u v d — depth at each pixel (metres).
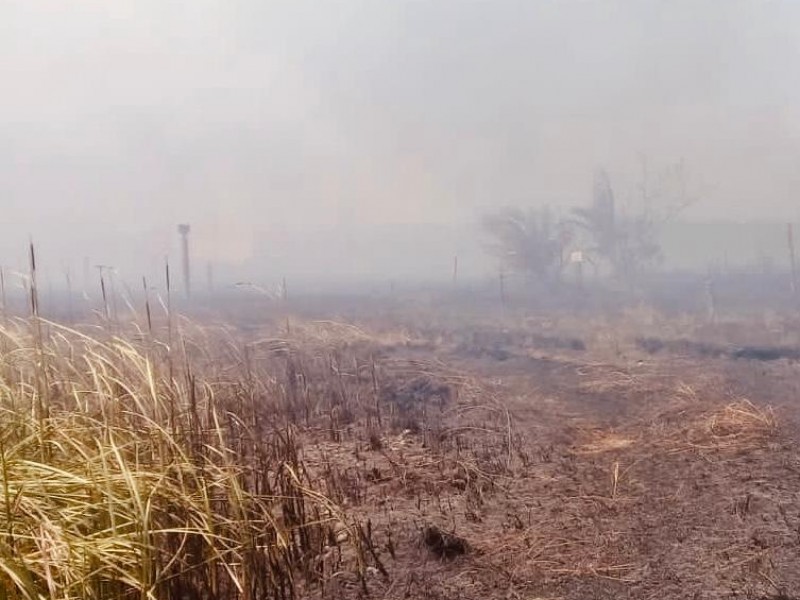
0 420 3.23
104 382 3.64
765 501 4.46
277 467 4.29
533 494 4.95
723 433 6.30
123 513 2.86
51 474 2.85
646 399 8.32
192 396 3.82
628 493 4.82
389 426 7.36
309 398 7.99
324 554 3.88
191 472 3.21
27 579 2.33
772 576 3.35
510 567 3.66
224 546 3.23
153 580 2.79
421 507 4.70
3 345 4.04
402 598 3.37
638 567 3.58
